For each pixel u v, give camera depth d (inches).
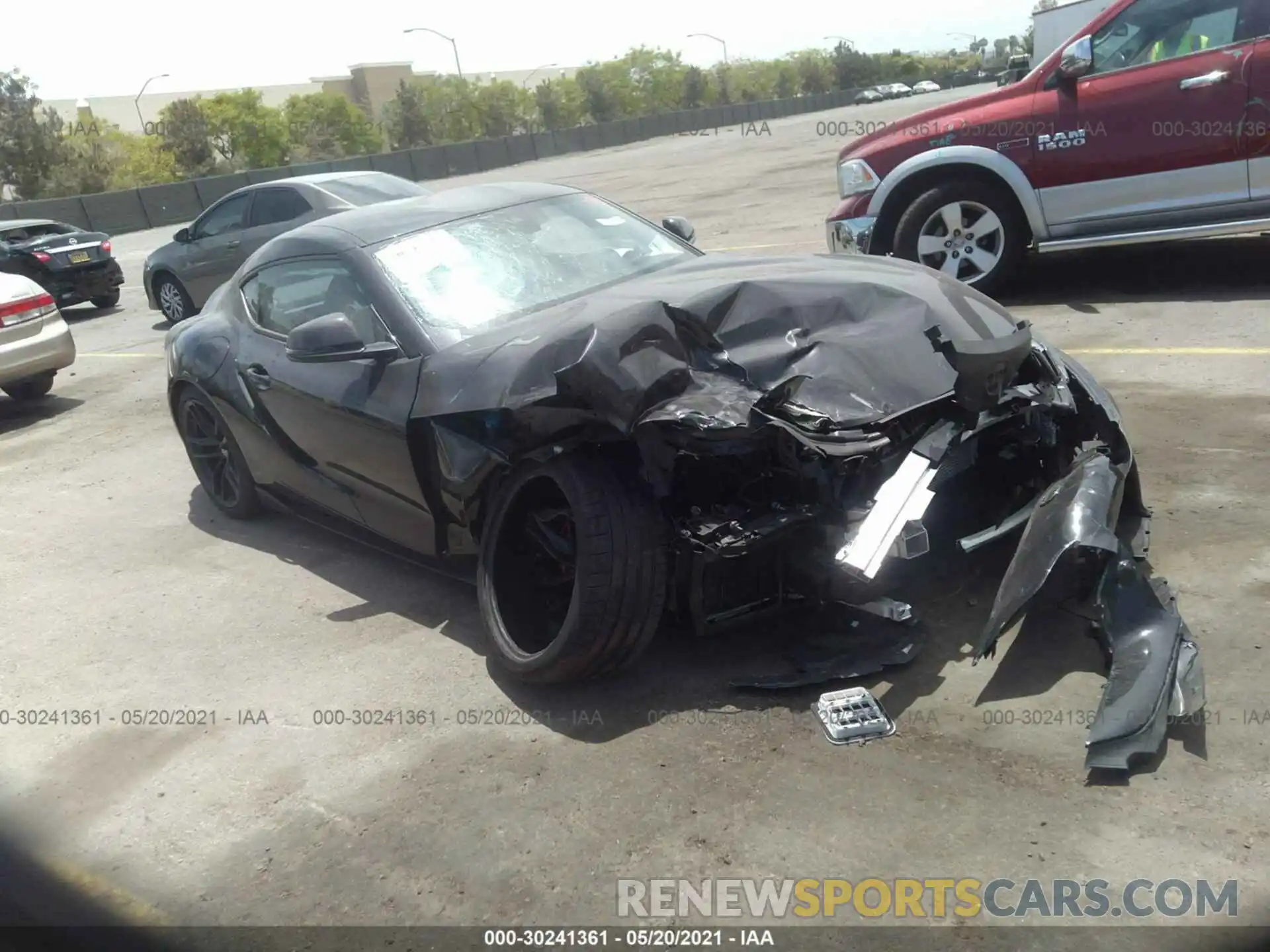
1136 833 97.0
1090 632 122.1
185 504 237.8
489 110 2768.2
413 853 109.6
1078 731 111.4
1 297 339.3
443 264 165.3
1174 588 136.2
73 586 197.2
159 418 319.9
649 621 125.0
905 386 129.0
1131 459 141.1
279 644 161.5
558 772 118.6
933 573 139.5
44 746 141.8
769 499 126.6
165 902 108.2
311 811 119.3
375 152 2672.2
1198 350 230.1
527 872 104.1
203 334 206.8
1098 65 270.8
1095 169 271.9
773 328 136.3
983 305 150.0
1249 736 107.0
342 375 161.9
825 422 120.9
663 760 117.5
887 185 297.7
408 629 160.2
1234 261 301.7
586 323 135.4
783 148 1166.3
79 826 123.3
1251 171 256.8
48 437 314.3
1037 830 99.0
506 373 133.3
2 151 1721.2
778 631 139.0
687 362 129.0
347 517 178.4
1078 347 245.3
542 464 130.0
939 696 121.0
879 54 3659.0
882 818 103.3
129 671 160.1
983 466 142.7
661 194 771.4
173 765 133.0
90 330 532.4
